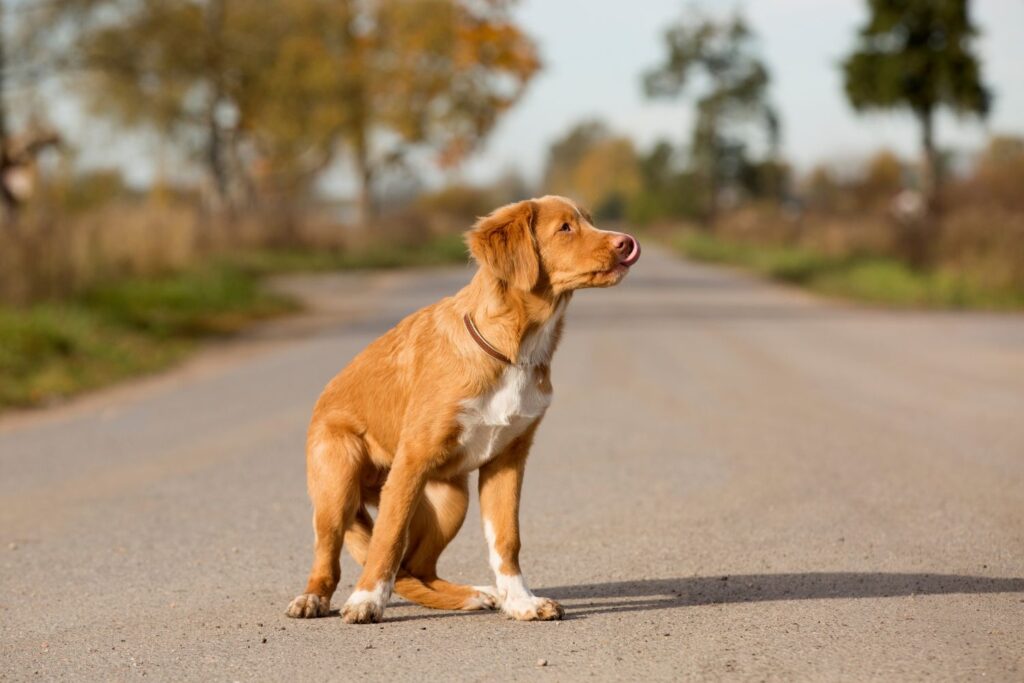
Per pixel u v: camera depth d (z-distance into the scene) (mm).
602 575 6188
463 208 71438
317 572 5613
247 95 46656
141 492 8570
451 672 4621
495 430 5363
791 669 4551
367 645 5020
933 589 5727
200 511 7906
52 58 32812
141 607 5727
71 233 21469
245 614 5574
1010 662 4582
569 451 10016
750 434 10734
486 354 5301
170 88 38031
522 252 5359
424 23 51969
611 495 8227
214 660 4852
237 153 51375
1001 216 35094
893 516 7379
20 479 9180
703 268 50406
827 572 6090
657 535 7035
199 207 41250
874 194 58250
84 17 32375
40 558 6734
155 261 25844
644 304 29281
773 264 44844
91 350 16781
